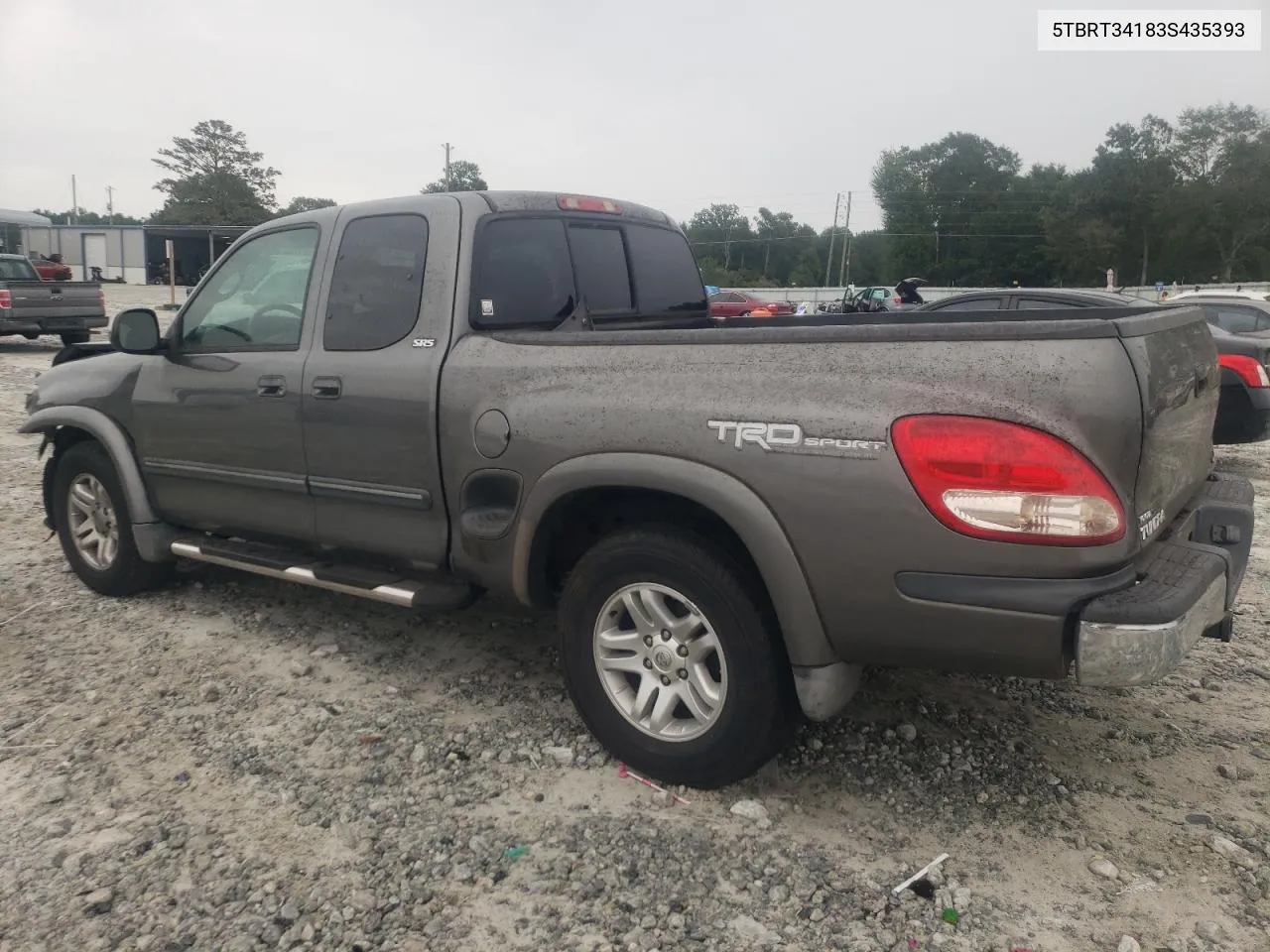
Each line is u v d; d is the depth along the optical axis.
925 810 3.07
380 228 3.84
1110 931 2.51
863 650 2.78
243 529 4.38
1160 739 3.53
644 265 4.51
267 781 3.23
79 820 3.01
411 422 3.61
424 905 2.62
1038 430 2.47
